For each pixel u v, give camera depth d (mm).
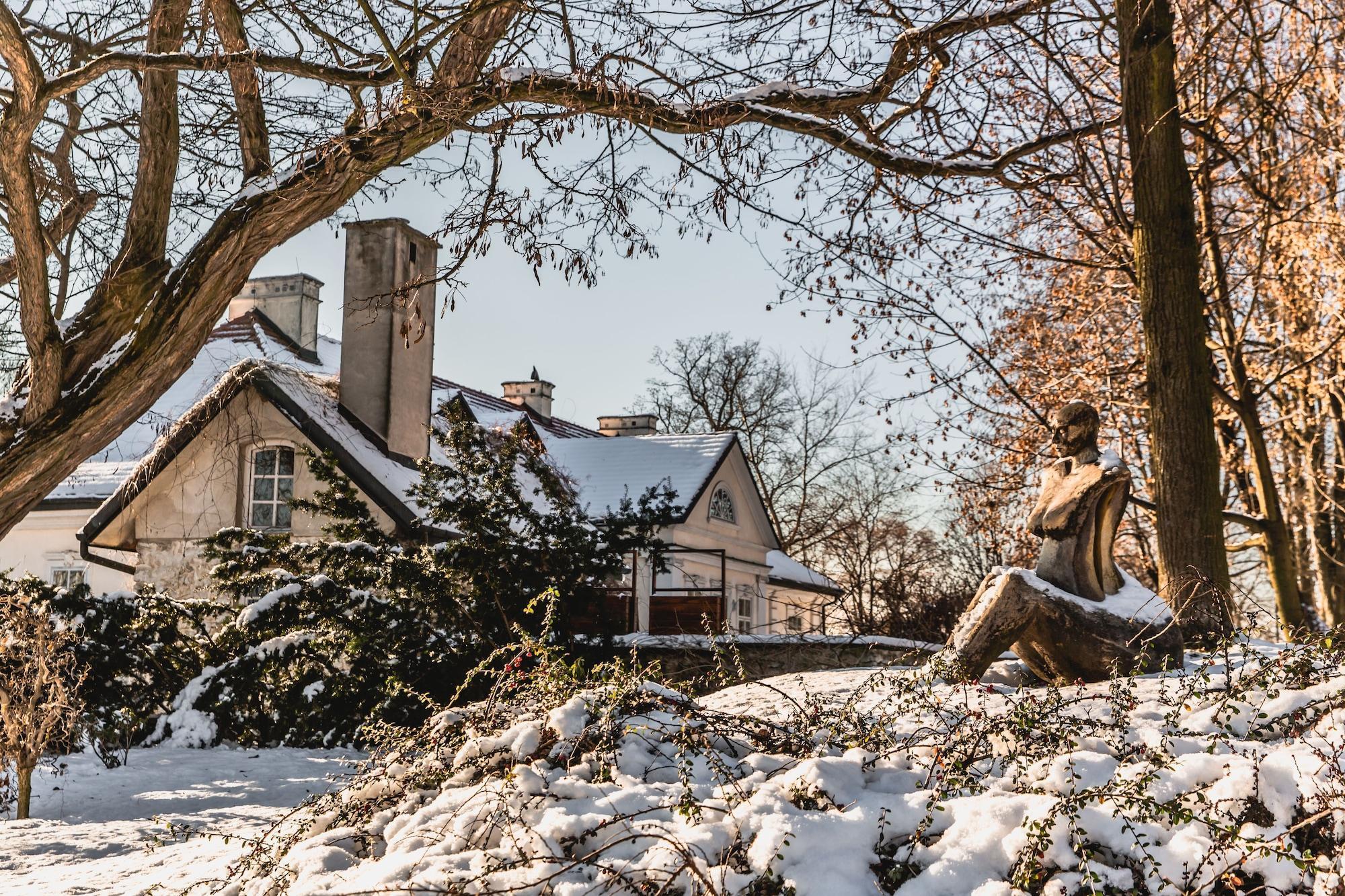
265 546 16125
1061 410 9695
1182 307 13555
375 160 11195
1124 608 9094
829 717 5949
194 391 26031
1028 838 4223
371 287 21312
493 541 15750
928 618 24641
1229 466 23031
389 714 14758
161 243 11164
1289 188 18578
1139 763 4828
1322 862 4090
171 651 15320
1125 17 13844
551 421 35906
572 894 4324
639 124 11742
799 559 43594
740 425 44812
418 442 21719
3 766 10234
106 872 6844
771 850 4355
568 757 5371
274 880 5125
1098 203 16984
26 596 12656
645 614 24000
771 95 12625
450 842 4930
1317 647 5805
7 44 9523
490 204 11609
